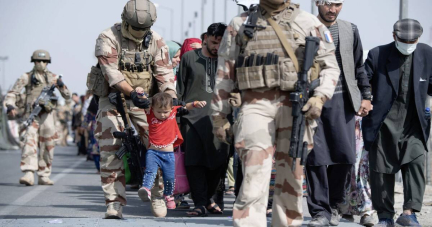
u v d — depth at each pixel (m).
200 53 16.16
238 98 10.55
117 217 13.82
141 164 14.80
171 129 14.64
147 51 13.98
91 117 37.12
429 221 16.59
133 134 13.88
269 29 10.34
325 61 10.55
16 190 23.59
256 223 10.15
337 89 13.43
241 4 15.56
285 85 10.20
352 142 13.55
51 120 25.61
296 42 10.33
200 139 15.80
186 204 17.70
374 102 14.49
